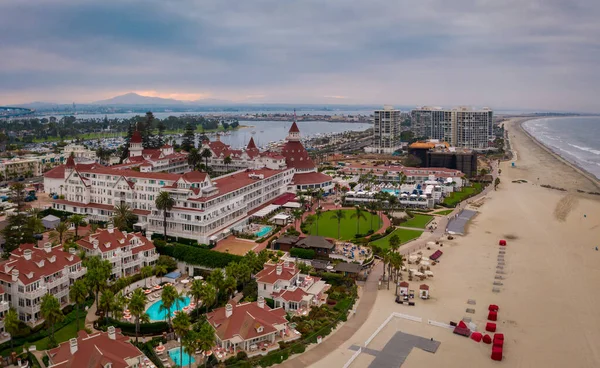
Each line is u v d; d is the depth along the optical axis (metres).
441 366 116.94
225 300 150.75
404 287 157.75
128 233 179.88
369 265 186.38
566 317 144.50
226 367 113.19
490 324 135.25
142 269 156.25
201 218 195.50
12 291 134.38
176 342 126.19
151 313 143.50
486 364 118.25
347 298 154.62
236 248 194.25
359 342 128.25
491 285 168.62
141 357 113.31
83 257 160.00
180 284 169.38
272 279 152.00
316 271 174.88
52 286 140.00
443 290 163.62
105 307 126.44
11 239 175.25
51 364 107.25
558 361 120.19
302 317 139.75
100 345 107.75
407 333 133.25
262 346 122.94
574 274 180.50
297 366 116.38
